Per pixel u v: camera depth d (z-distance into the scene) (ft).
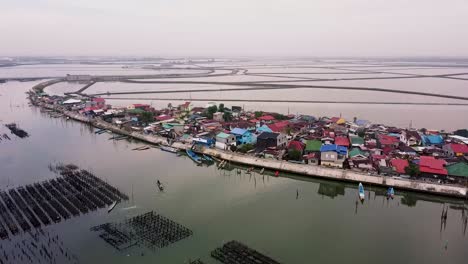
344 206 207.51
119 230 174.70
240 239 165.78
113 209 199.31
